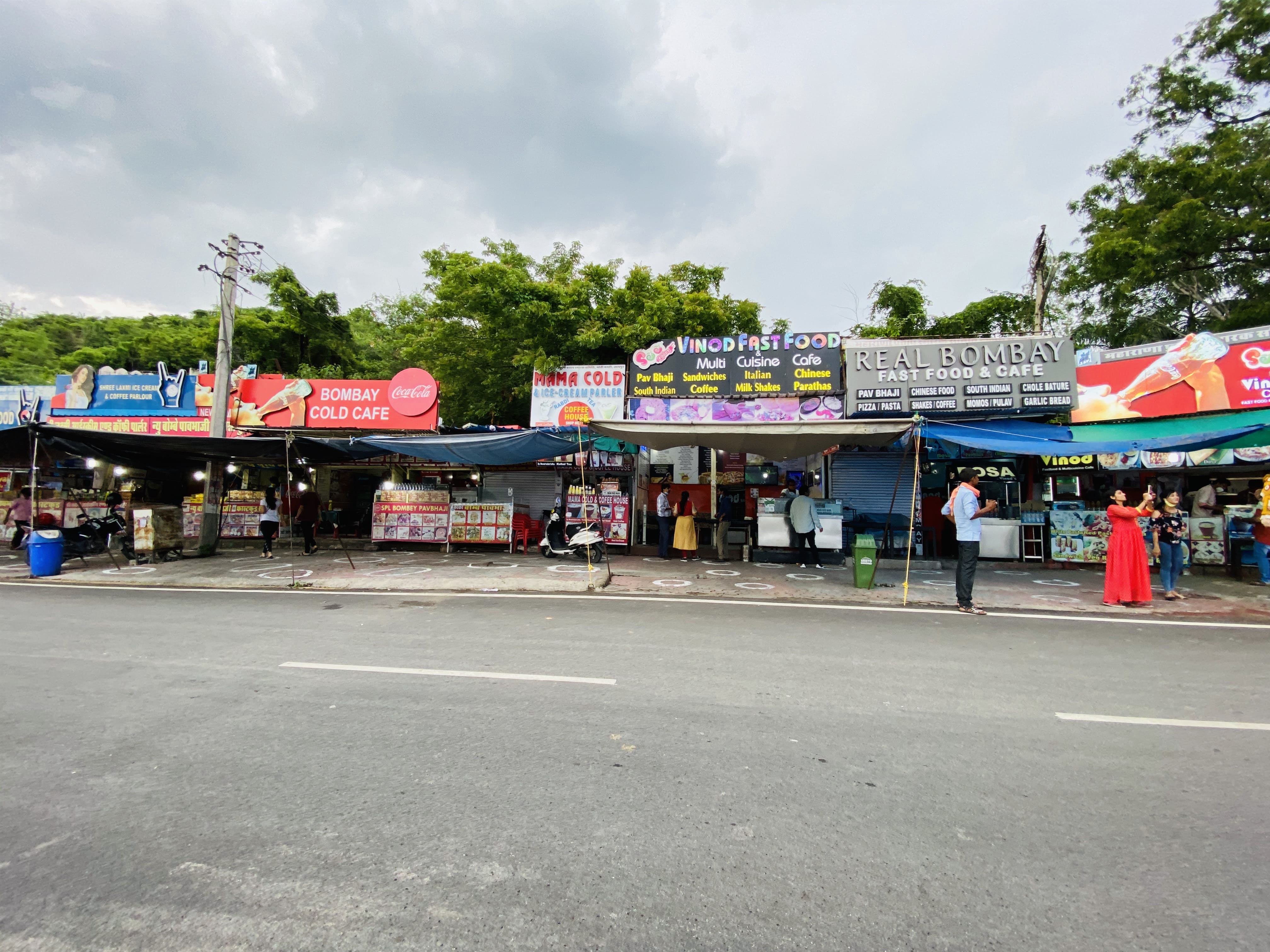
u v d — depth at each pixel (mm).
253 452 13438
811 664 5602
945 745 3822
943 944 2141
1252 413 11414
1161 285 18016
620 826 2869
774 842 2758
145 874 2496
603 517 15234
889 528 13602
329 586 10172
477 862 2594
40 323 34188
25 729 3980
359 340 32906
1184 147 17500
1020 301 17578
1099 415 12609
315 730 3988
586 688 4875
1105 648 6312
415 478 17016
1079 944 2145
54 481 18328
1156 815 3018
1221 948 2129
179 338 28578
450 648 6113
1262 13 16938
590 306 17156
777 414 13188
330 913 2273
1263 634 6996
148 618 7574
